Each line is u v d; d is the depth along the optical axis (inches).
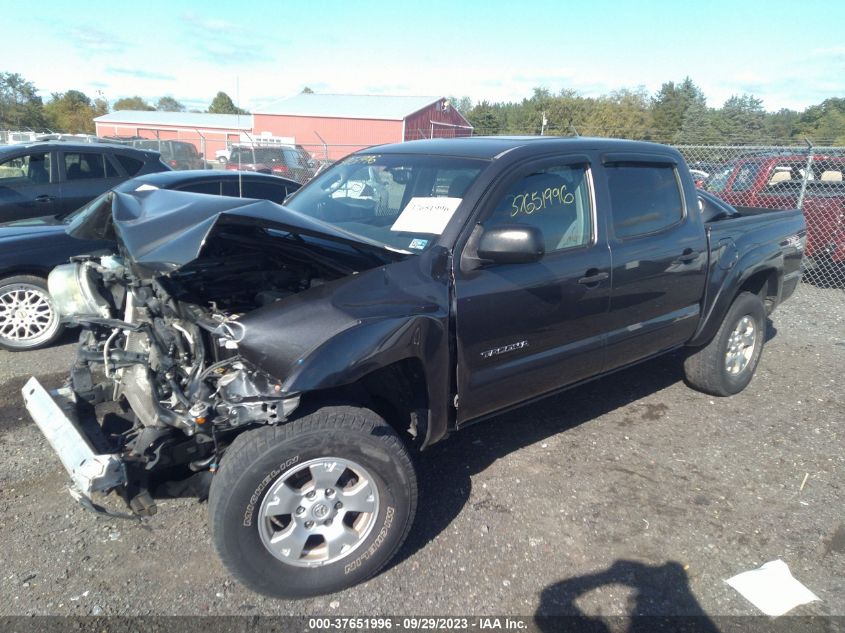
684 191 171.5
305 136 1363.2
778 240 199.2
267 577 103.4
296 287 123.9
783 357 238.8
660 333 165.3
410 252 123.2
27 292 218.4
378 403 125.6
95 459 96.3
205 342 111.7
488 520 131.6
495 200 127.7
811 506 140.1
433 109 1412.4
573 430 172.2
